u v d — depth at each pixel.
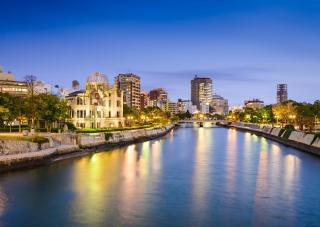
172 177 70.00
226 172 75.81
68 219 44.84
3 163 73.19
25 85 186.12
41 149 89.75
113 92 171.88
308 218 45.66
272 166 84.25
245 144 146.00
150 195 55.94
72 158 97.25
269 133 186.62
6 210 48.19
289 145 136.00
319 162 91.00
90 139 118.12
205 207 49.84
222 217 45.91
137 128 176.00
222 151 117.88
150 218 45.38
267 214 47.12
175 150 121.38
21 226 42.53
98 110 163.12
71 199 53.38
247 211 48.25
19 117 114.69
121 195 55.88
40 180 65.94
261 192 58.19
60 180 66.12
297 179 68.50
